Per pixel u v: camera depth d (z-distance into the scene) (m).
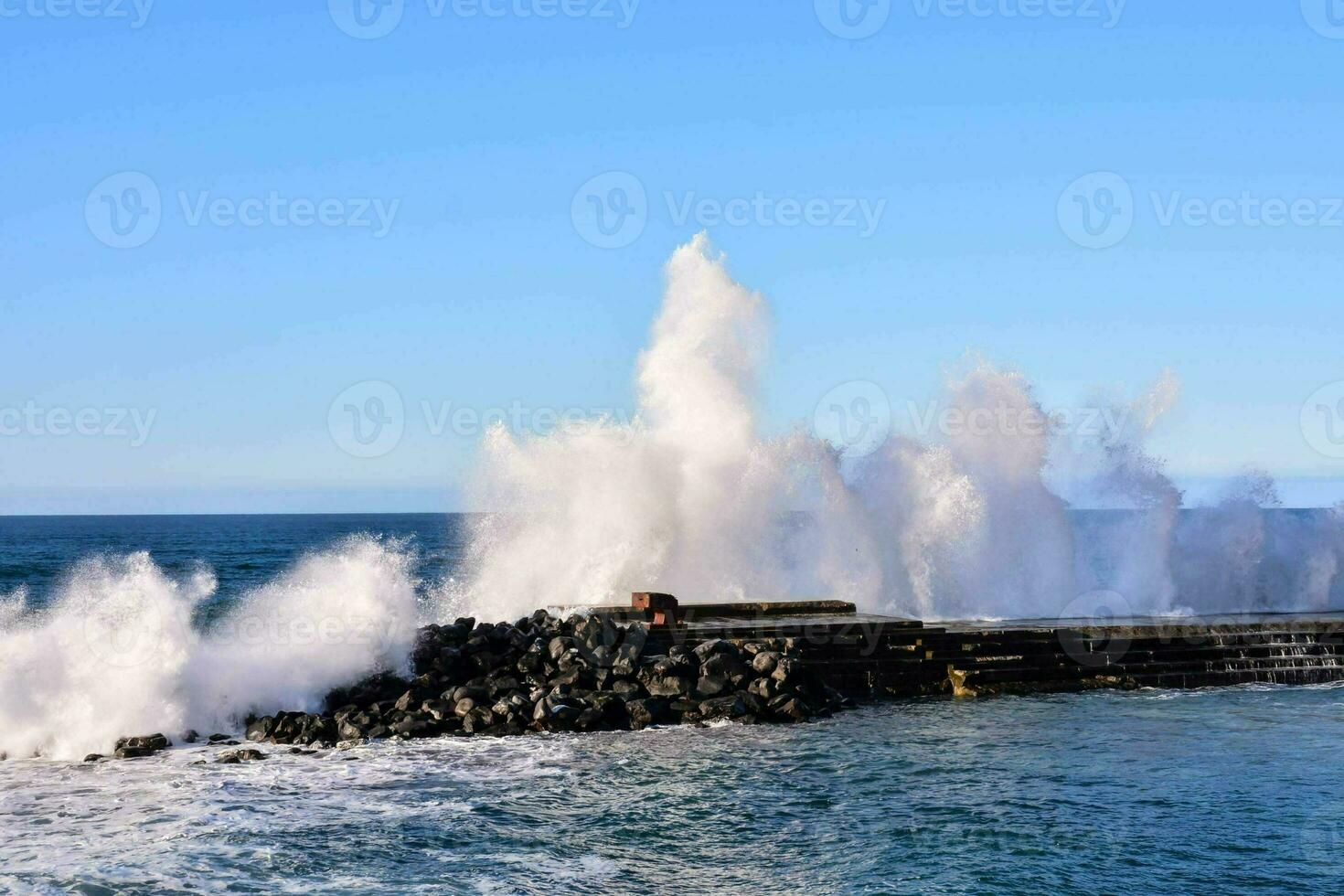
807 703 21.50
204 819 14.83
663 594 23.78
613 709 20.42
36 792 16.11
